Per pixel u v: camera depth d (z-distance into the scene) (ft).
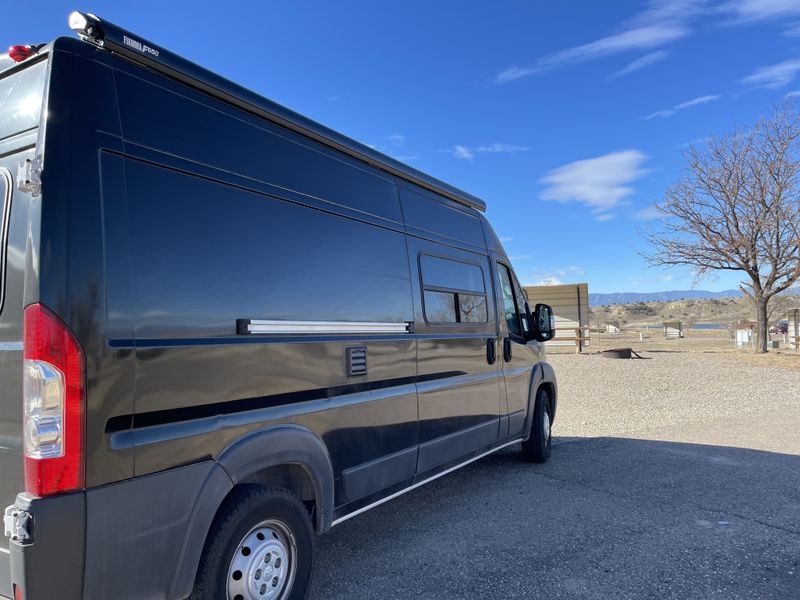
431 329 15.15
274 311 10.42
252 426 9.66
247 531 9.37
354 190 13.10
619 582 12.23
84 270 7.52
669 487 18.97
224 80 10.11
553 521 15.90
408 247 14.71
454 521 15.98
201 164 9.46
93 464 7.36
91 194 7.76
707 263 76.43
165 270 8.57
